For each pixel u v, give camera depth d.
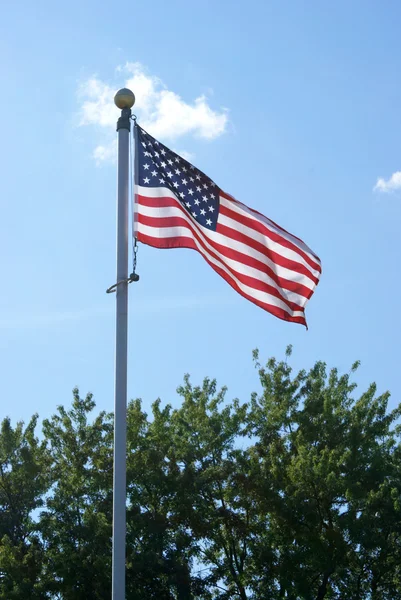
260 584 29.19
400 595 27.97
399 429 32.47
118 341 12.30
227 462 30.30
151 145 14.50
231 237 14.78
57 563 27.81
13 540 30.03
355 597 27.67
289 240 15.11
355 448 30.05
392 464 30.66
